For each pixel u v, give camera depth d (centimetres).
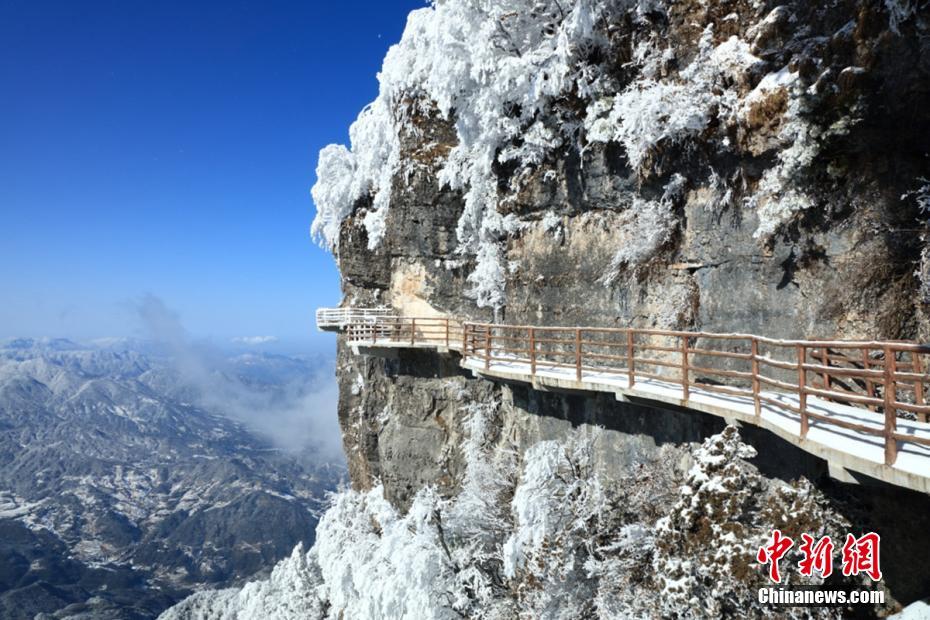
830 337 1173
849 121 1097
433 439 2655
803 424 816
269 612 3991
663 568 1037
